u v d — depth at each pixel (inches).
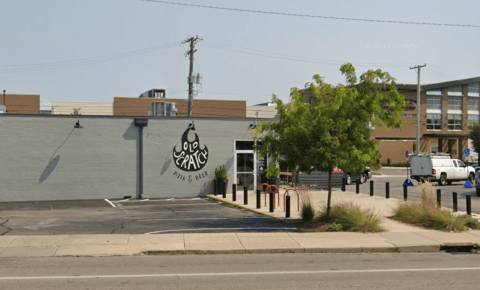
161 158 1013.8
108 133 986.7
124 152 995.3
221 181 1029.2
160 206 853.8
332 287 331.9
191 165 1030.4
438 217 599.2
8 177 930.1
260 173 1075.3
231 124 1056.2
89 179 973.8
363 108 593.3
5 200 927.7
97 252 460.1
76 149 967.6
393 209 717.3
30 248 475.8
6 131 930.7
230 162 1053.2
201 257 449.7
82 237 531.5
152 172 1008.2
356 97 599.8
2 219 681.6
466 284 342.6
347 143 582.9
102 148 982.4
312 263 421.1
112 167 987.3
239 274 373.7
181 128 1026.7
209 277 362.6
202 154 1038.4
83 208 823.7
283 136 596.1
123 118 996.6
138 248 476.1
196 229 595.5
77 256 449.4
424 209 639.1
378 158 614.2
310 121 599.8
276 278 359.6
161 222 654.5
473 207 834.2
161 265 410.3
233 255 460.8
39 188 945.5
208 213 754.2
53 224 634.2
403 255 467.2
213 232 573.6
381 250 485.1
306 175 1235.9
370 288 329.1
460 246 500.7
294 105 610.9
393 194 1077.8
